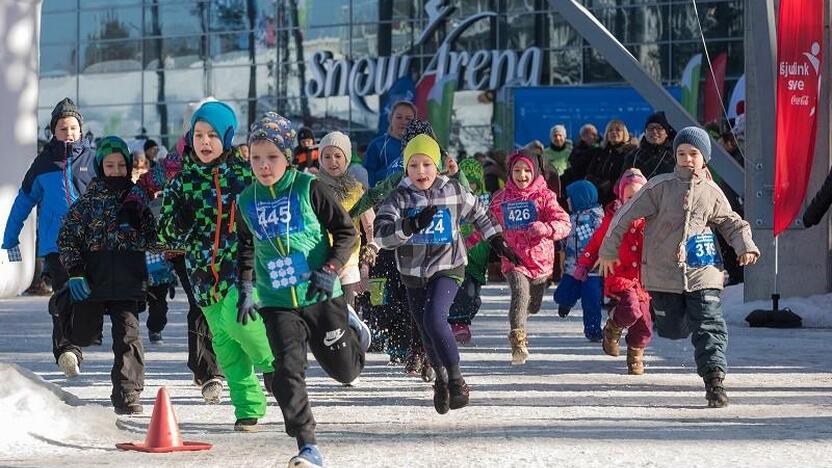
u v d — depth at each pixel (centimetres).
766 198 3444
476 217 1786
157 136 8550
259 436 1612
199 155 1694
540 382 2172
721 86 6875
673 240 1944
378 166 2558
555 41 7244
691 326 1922
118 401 1822
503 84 7338
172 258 1883
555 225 2445
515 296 2427
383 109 7675
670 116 3766
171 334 3197
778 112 3341
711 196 1956
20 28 4209
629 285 2283
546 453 1450
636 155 3359
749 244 1944
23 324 3488
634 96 5800
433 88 7512
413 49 7600
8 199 4219
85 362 2569
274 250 1427
